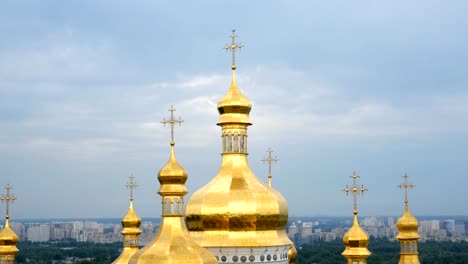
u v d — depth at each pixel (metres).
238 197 64.94
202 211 65.06
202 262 56.50
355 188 79.88
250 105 70.56
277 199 66.69
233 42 72.06
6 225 89.31
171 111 61.72
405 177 90.31
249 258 64.19
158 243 57.78
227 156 68.94
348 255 79.06
